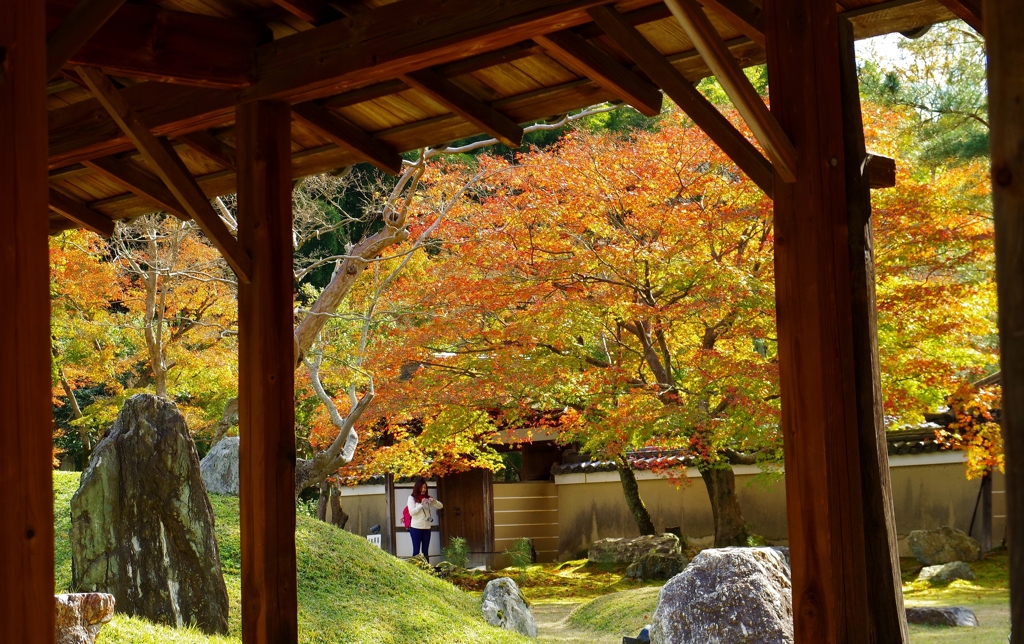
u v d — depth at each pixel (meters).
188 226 13.20
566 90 4.32
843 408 3.22
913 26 3.81
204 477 9.78
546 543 17.88
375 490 19.03
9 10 2.29
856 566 3.16
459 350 12.24
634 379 12.05
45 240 2.32
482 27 3.61
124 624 5.61
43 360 2.29
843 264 3.28
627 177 10.91
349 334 13.97
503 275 11.42
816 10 3.36
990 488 13.52
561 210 11.07
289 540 3.96
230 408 13.16
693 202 10.71
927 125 11.36
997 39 1.64
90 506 6.62
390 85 4.25
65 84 4.56
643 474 16.64
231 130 4.78
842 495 3.18
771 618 6.35
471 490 17.77
